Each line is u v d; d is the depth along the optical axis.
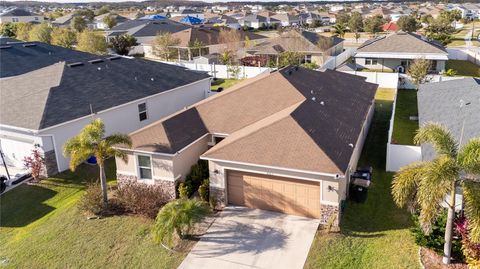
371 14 148.62
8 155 26.27
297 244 16.56
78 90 28.38
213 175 19.56
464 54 63.94
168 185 20.25
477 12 147.88
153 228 16.88
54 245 17.55
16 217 20.44
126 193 19.75
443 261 14.57
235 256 16.09
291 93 24.61
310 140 18.55
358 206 19.38
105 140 19.25
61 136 24.52
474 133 19.88
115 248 17.06
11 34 85.94
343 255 15.70
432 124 15.34
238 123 23.16
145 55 74.81
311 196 18.12
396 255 15.35
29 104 26.03
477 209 12.53
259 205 19.44
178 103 34.91
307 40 60.53
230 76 52.50
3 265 16.50
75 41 76.25
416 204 14.70
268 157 18.28
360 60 57.22
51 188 22.94
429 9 163.88
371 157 25.50
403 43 55.84
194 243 17.11
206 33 71.50
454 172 12.91
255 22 128.12
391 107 37.12
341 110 24.81
